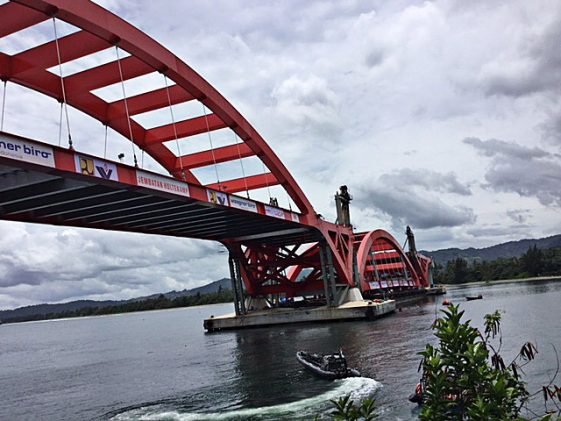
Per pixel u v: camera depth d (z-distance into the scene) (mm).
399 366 35938
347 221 93125
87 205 33656
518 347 39625
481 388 7180
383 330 59000
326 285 76562
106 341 109688
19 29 29922
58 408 35656
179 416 28844
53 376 54875
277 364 42062
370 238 105062
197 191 37875
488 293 132375
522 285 167750
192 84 41531
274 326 78125
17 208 31344
